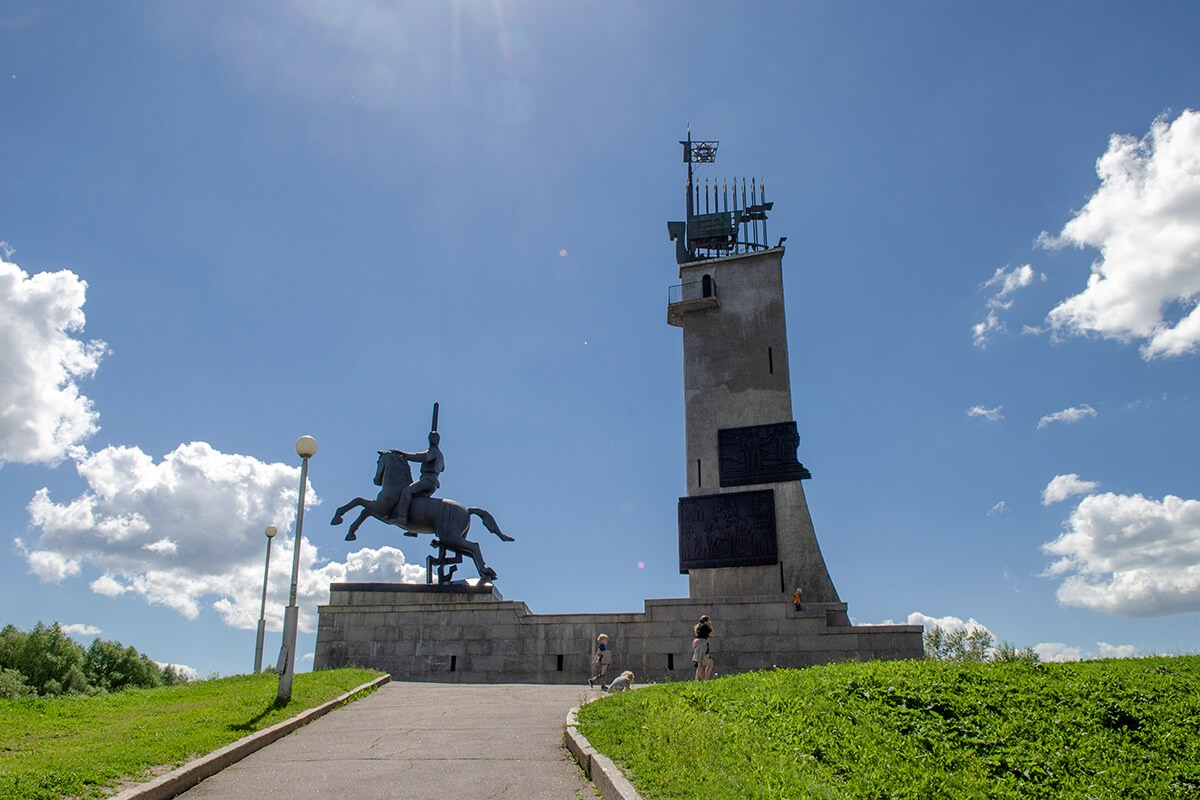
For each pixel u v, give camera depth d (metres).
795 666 28.11
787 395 36.59
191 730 15.48
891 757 12.71
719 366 37.81
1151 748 14.26
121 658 51.38
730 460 36.00
